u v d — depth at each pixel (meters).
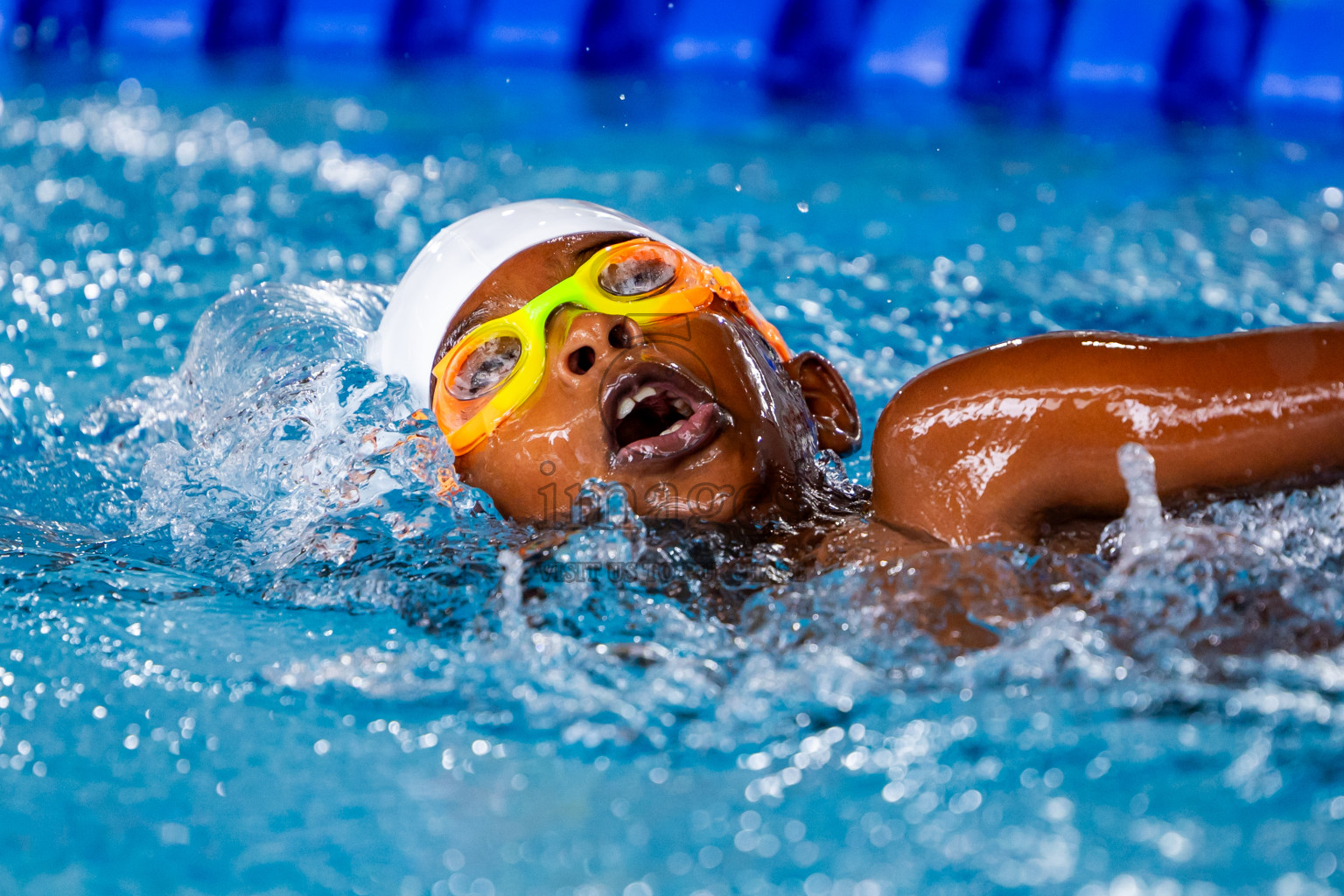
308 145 16.83
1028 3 21.30
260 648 4.81
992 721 3.92
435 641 4.76
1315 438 4.36
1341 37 19.08
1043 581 4.49
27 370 8.73
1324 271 11.02
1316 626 4.17
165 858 3.54
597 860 3.42
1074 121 18.22
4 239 12.34
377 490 5.73
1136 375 4.60
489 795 3.78
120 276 11.14
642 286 5.46
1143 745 3.74
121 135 17.25
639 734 4.06
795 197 14.17
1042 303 10.21
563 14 23.89
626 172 15.45
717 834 3.52
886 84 21.28
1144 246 11.95
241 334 7.41
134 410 7.89
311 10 24.23
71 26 23.91
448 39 23.98
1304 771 3.58
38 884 3.47
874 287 10.68
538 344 5.27
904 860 3.35
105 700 4.45
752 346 5.46
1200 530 4.41
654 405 5.36
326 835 3.61
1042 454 4.63
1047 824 3.44
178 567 5.65
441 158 16.17
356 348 7.10
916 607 4.41
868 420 7.66
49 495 6.79
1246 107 19.03
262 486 6.20
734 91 20.83
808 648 4.37
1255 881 3.14
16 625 5.04
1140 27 20.56
